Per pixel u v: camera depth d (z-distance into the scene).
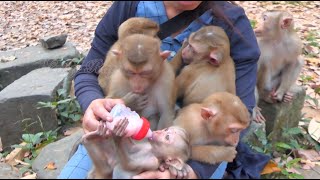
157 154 0.73
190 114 0.82
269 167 0.84
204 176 0.76
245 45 0.89
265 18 1.21
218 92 0.83
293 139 1.21
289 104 1.21
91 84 0.92
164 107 0.86
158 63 0.82
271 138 1.17
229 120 0.78
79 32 2.28
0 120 1.31
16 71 1.63
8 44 2.15
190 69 0.90
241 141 0.89
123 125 0.69
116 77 0.86
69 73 1.48
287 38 1.19
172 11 0.89
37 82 1.40
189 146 0.76
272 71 1.21
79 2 2.81
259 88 1.19
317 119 1.34
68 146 1.12
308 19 2.27
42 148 1.17
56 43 1.74
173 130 0.75
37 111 1.31
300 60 1.23
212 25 0.89
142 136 0.71
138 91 0.82
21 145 1.26
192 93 0.89
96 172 0.70
